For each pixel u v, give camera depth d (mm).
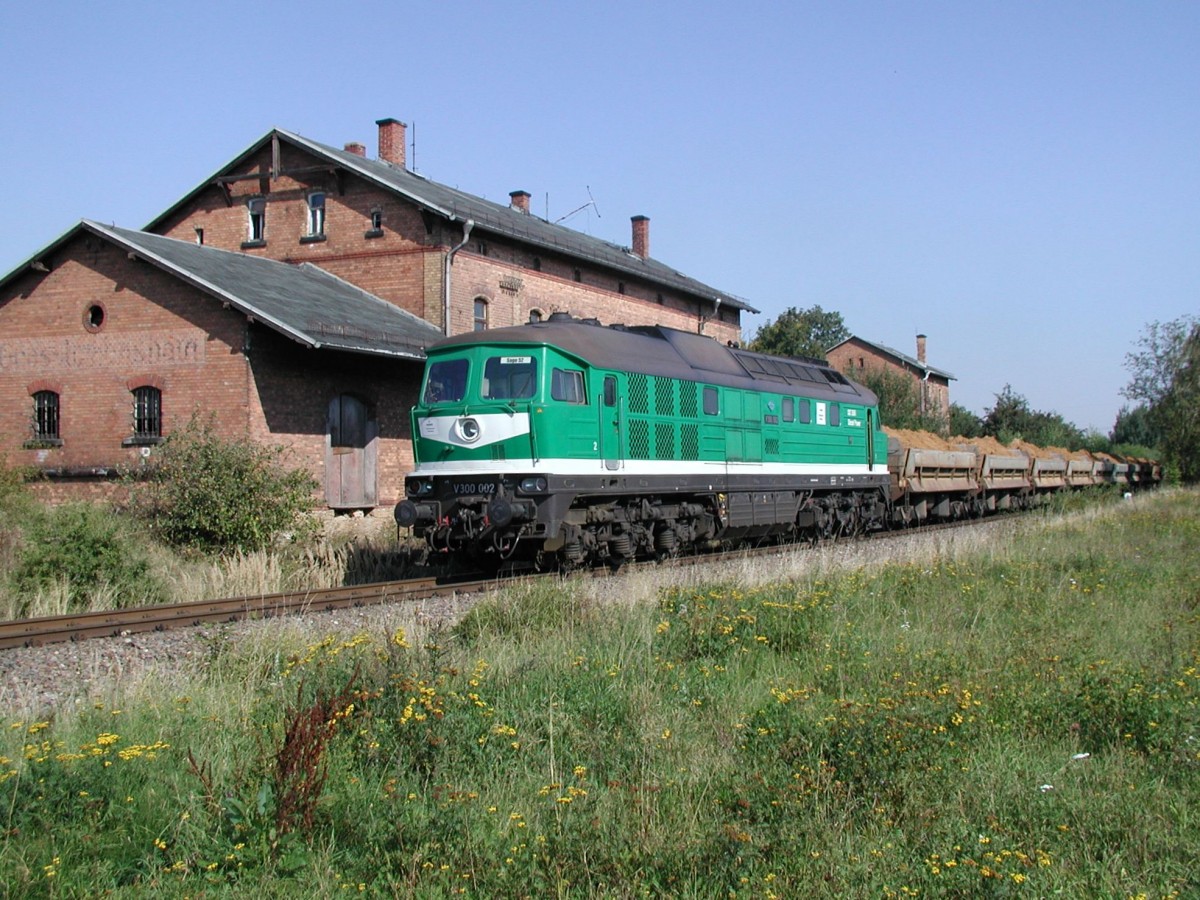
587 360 14992
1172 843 5562
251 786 6059
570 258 30938
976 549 17359
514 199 36625
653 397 16344
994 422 57375
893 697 7773
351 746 6781
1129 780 6531
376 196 26281
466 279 26391
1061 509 28312
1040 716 7746
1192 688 8258
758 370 20219
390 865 5297
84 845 5422
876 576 14227
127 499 18609
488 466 14477
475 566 16859
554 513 14188
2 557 13625
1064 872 5199
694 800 6145
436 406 15039
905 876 5141
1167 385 51625
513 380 14562
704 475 17531
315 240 26969
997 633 10844
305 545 17094
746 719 7602
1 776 5934
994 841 5449
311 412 21016
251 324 19594
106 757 6297
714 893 5004
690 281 39938
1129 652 9930
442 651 8719
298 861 5289
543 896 4969
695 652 9812
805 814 5805
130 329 20562
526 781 6422
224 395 19609
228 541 16672
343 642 9383
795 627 10344
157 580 14047
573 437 14609
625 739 7109
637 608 11164
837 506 23234
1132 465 48000
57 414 21312
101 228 20453
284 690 7910
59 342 21234
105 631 10867
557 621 10773
